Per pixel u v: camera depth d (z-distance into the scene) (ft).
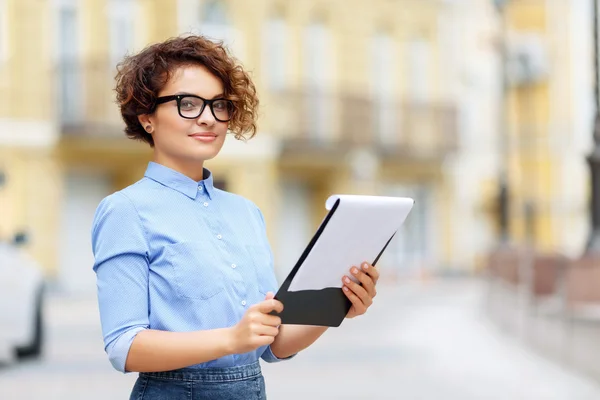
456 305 76.59
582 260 40.11
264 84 105.19
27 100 90.63
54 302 80.69
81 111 91.91
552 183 126.93
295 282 9.78
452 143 120.26
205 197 10.50
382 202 9.94
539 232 127.75
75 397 33.17
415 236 119.24
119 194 10.21
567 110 126.41
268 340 9.55
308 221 111.65
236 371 10.32
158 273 9.98
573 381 36.27
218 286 10.06
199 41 10.59
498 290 59.82
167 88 10.41
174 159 10.55
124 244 9.94
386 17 116.16
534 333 47.29
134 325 9.77
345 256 10.09
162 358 9.51
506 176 89.10
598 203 42.16
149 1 96.84
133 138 10.96
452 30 122.01
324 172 112.16
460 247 121.90
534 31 126.72
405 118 116.98
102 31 94.22
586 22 125.80
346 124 111.45
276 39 107.55
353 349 48.32
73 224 92.58
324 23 111.34
